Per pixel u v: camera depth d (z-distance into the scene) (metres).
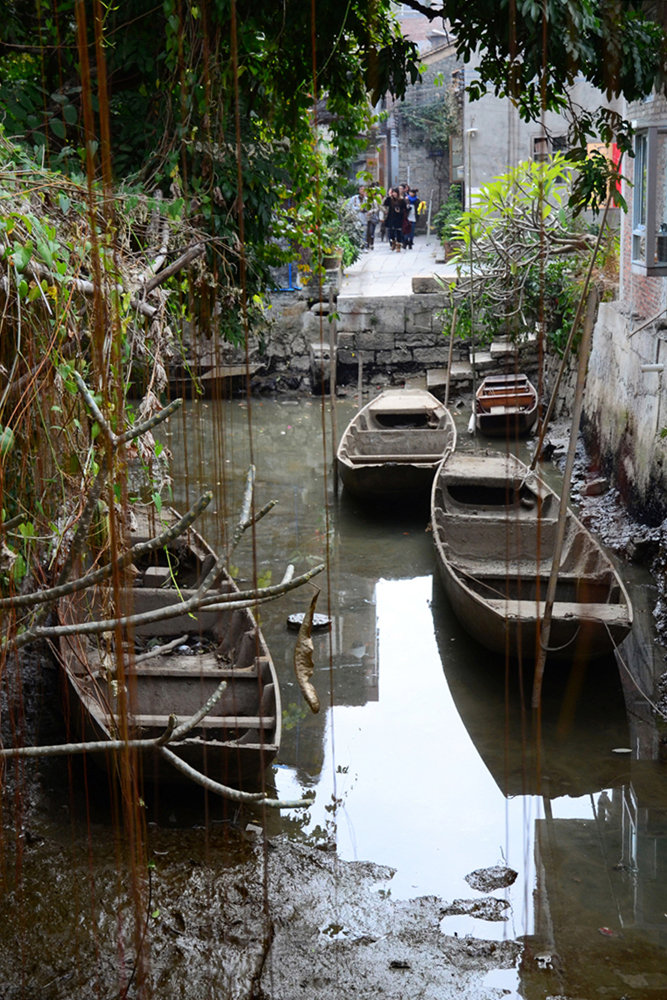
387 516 10.77
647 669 6.89
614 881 4.85
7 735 5.49
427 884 4.86
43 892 4.56
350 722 6.51
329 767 5.97
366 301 16.14
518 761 5.92
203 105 5.65
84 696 5.21
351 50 7.27
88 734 5.12
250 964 4.23
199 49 6.08
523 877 4.91
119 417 2.36
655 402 8.34
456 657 7.38
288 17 6.56
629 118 6.82
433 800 5.60
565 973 4.22
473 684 6.94
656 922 4.56
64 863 4.79
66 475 2.94
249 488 1.78
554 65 5.01
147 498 4.02
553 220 7.88
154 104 6.39
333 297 16.12
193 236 5.42
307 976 4.21
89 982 4.04
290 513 10.71
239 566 9.19
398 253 16.97
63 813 5.25
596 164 5.34
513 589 7.69
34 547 3.04
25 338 3.05
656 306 8.43
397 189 16.41
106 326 2.54
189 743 4.98
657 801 5.50
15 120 5.59
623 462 9.16
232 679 5.92
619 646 6.82
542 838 5.20
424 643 7.64
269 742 5.27
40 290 2.85
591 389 10.50
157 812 5.30
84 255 3.40
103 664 3.97
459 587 7.12
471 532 8.73
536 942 4.42
